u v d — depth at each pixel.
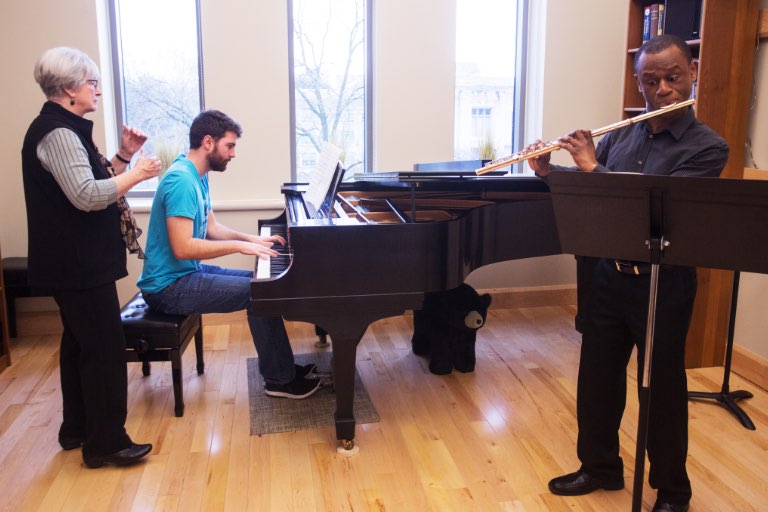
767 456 2.54
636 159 2.12
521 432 2.74
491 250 2.87
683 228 1.68
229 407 2.99
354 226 2.40
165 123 4.18
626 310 2.06
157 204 2.82
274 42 4.01
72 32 3.77
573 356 3.60
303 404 3.02
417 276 2.49
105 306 2.31
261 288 2.39
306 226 2.38
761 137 3.12
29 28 3.73
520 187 3.23
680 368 2.01
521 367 3.45
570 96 4.36
